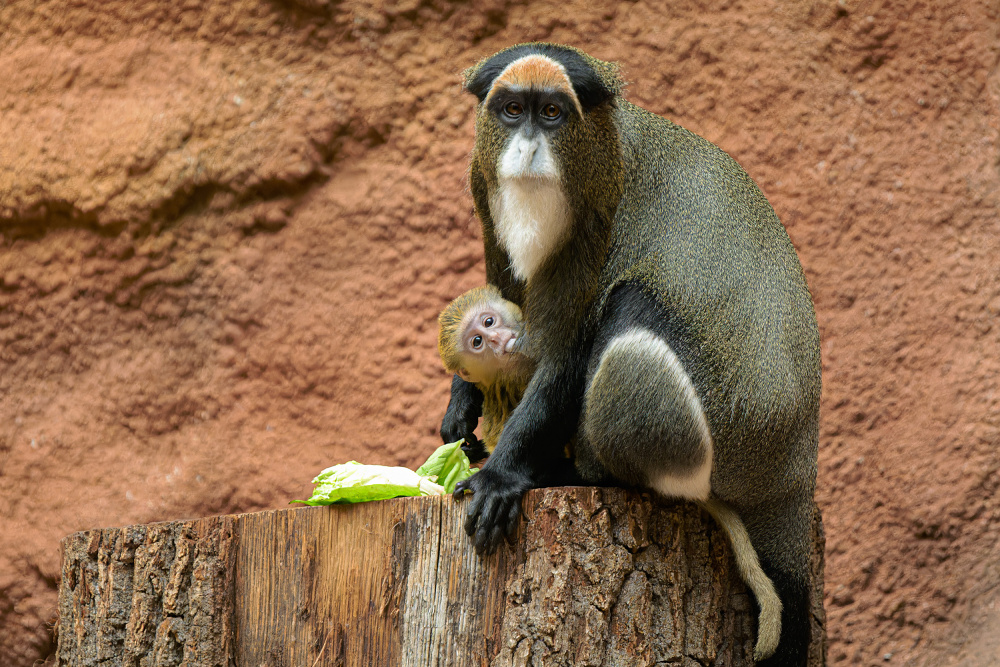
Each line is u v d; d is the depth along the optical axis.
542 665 5.62
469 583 5.89
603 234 6.93
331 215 11.69
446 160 11.61
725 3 11.46
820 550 7.44
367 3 11.83
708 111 11.30
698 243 6.83
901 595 10.15
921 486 10.37
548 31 11.62
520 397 7.77
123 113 11.91
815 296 10.87
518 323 7.68
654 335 6.57
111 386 11.73
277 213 11.70
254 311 11.64
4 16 12.22
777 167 11.12
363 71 11.80
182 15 12.04
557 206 6.73
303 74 11.82
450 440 8.12
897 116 11.17
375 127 11.75
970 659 9.69
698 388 6.49
